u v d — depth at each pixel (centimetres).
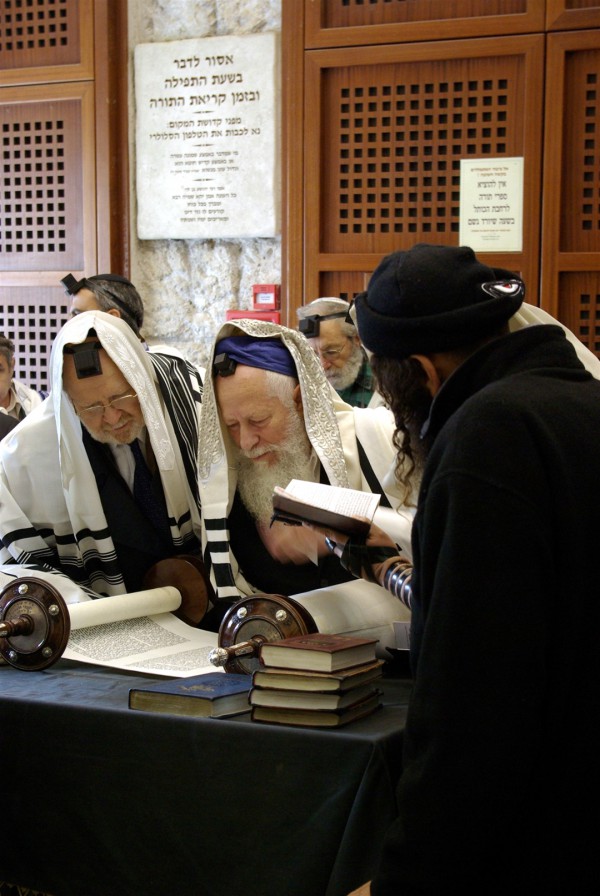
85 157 429
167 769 158
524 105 377
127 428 238
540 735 116
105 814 163
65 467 242
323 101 400
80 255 437
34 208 441
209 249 431
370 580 188
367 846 144
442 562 117
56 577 234
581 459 121
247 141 414
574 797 119
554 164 375
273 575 233
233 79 414
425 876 116
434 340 133
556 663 119
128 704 165
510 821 116
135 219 433
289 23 400
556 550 118
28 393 423
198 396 257
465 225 385
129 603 219
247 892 153
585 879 119
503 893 121
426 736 116
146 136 427
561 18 370
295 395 226
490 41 378
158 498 248
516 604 114
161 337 439
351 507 183
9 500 249
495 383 125
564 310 381
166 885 159
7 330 450
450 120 387
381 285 138
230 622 189
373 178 397
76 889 166
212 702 159
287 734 151
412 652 131
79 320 239
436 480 120
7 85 437
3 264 448
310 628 186
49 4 431
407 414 142
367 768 145
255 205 416
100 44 423
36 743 167
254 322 227
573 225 379
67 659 199
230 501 230
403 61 388
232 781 154
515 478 117
